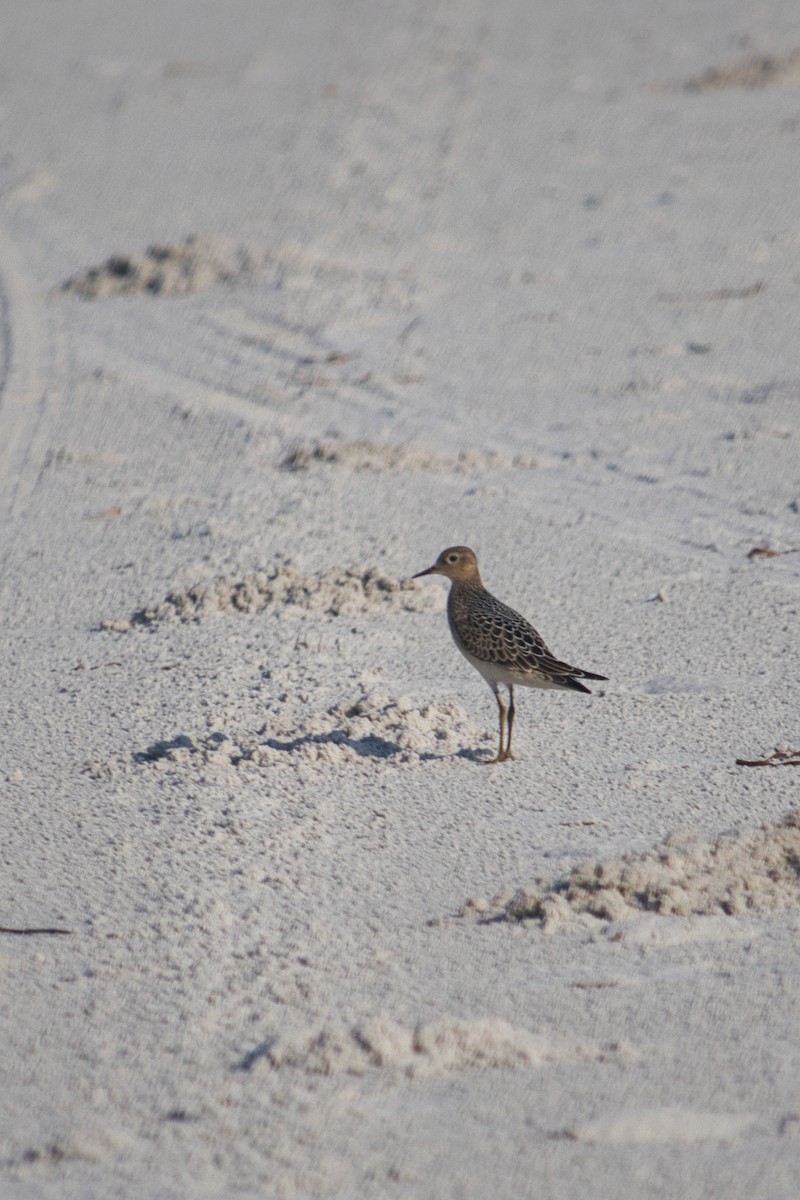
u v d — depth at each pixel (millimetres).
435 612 13664
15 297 29656
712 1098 6277
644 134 36375
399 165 36156
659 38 48031
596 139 36438
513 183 33438
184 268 29266
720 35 47281
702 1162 5863
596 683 11750
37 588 14992
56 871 8656
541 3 57000
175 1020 7027
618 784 9688
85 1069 6660
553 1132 6086
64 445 20500
